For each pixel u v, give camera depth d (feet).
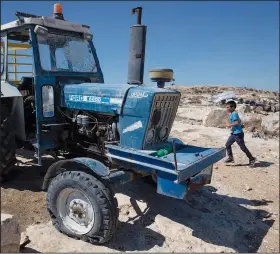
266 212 17.54
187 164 12.58
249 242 14.46
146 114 13.70
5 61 17.57
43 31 16.02
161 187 12.67
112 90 14.64
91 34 18.78
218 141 31.45
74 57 18.03
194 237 13.85
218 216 16.16
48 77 16.37
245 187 20.70
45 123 16.31
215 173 23.00
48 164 20.13
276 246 14.35
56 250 11.99
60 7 18.16
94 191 11.85
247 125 38.52
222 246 13.58
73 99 15.99
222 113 39.09
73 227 12.86
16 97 17.31
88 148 16.16
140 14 16.15
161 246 12.89
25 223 13.75
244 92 88.79
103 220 11.87
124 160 13.50
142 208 15.72
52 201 12.94
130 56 16.43
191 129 37.06
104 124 15.39
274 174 23.35
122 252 12.14
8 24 17.02
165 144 14.89
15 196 15.97
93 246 12.34
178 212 15.85
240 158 26.73
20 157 21.06
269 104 51.62
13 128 16.92
